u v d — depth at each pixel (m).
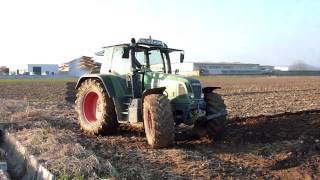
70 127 12.14
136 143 9.98
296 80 59.94
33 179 7.67
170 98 10.05
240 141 10.21
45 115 13.59
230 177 7.65
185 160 8.45
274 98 23.94
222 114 10.02
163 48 11.30
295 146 9.35
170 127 9.20
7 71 88.31
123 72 10.94
